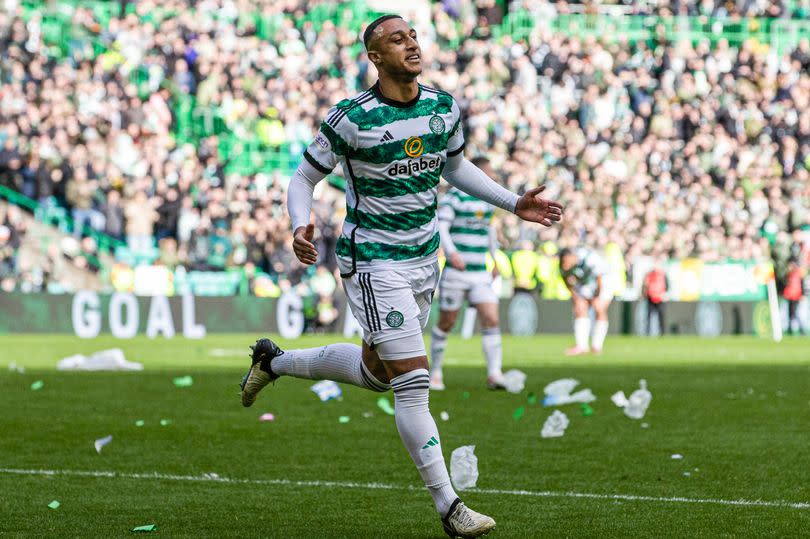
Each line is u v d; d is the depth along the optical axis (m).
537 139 56.53
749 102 60.31
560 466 13.51
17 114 49.78
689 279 55.56
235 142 53.44
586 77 58.62
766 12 64.38
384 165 9.94
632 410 16.58
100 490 11.83
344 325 49.88
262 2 57.41
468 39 61.00
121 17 56.12
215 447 14.85
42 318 46.72
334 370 11.10
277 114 54.22
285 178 52.91
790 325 56.56
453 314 23.36
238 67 54.66
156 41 53.97
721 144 59.00
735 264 56.25
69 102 50.59
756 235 58.00
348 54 57.00
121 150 50.16
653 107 59.34
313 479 12.59
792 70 62.44
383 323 9.99
